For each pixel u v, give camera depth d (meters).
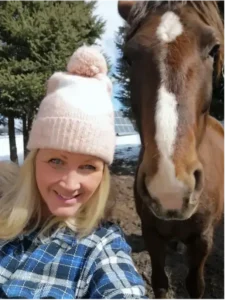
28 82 3.76
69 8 4.27
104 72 0.55
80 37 4.21
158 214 0.87
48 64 3.96
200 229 1.17
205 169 1.14
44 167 0.53
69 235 0.54
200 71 0.90
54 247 0.53
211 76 0.96
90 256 0.50
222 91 3.67
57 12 4.12
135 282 0.46
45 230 0.54
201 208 1.13
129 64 1.02
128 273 0.47
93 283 0.48
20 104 3.96
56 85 0.54
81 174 0.53
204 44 0.92
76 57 0.54
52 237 0.53
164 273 1.27
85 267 0.50
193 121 0.86
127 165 3.96
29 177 0.56
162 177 0.82
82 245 0.52
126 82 4.19
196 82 0.88
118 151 4.81
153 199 0.86
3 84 3.77
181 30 0.91
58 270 0.50
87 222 0.53
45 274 0.51
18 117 4.18
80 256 0.51
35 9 4.18
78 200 0.54
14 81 3.76
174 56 0.87
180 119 0.83
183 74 0.86
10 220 0.55
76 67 0.54
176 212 0.86
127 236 1.95
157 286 1.27
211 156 1.21
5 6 4.08
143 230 1.24
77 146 0.51
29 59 4.06
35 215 0.56
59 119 0.51
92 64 0.54
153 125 0.84
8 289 0.50
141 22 1.03
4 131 5.43
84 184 0.53
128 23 1.10
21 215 0.55
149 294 1.51
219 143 1.39
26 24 3.96
